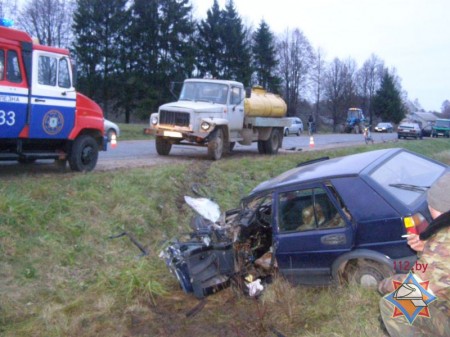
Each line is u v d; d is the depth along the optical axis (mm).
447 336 3473
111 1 52812
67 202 8297
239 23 60281
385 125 64875
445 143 35656
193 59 54281
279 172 14281
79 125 10656
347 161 6414
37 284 6461
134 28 51969
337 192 5781
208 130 15141
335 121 86438
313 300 5805
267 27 69688
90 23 53000
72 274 6871
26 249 6914
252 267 6578
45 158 10242
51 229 7516
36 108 9625
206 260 6504
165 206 9719
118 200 9008
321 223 5910
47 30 58250
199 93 16688
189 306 6324
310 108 88438
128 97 52969
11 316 5855
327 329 4984
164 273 7312
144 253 7871
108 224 8234
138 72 52594
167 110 15508
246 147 22500
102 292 6527
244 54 59938
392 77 96250
